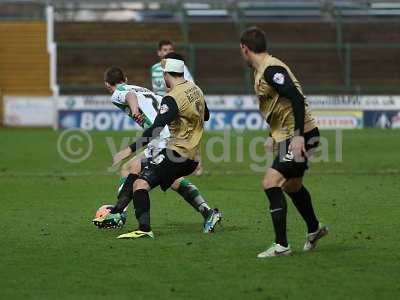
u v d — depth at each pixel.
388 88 96.06
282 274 21.09
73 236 26.83
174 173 26.52
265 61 22.61
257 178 45.66
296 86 22.27
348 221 29.59
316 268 21.73
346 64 98.00
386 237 26.25
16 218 30.91
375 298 18.81
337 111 89.44
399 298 18.81
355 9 109.44
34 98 94.19
